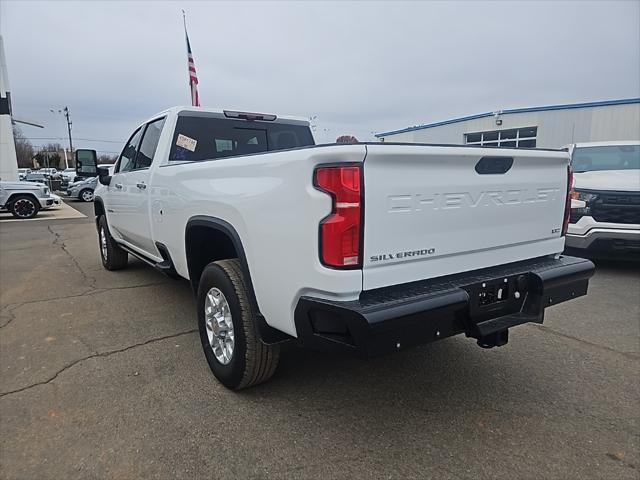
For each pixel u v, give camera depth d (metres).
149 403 2.76
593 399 2.82
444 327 2.25
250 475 2.13
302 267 2.11
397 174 2.09
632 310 4.55
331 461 2.23
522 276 2.62
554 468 2.18
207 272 2.96
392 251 2.12
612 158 7.18
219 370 2.95
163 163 3.89
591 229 5.82
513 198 2.67
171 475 2.13
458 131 22.78
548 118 19.11
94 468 2.18
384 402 2.78
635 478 2.11
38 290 5.36
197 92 9.21
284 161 2.18
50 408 2.71
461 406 2.73
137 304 4.75
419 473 2.14
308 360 3.36
